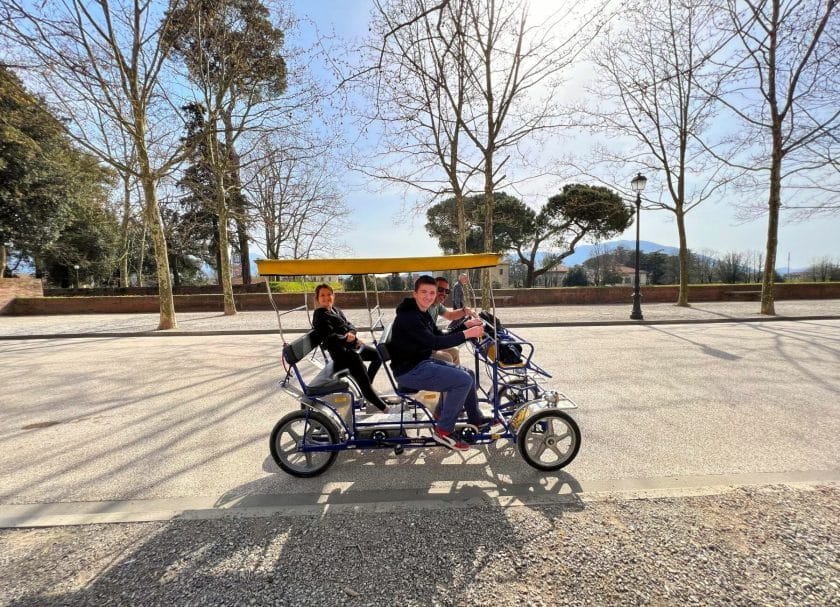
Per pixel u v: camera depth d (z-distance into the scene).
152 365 7.44
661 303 17.92
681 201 15.58
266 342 9.98
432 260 3.45
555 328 11.30
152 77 10.98
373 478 3.28
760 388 5.42
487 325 3.75
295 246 24.27
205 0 11.74
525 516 2.68
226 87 12.50
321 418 3.35
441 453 3.72
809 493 2.88
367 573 2.19
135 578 2.18
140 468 3.53
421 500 2.92
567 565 2.22
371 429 3.43
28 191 20.64
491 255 3.46
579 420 4.39
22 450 3.91
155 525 2.67
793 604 1.93
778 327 10.67
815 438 3.86
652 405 4.82
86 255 27.72
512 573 2.17
